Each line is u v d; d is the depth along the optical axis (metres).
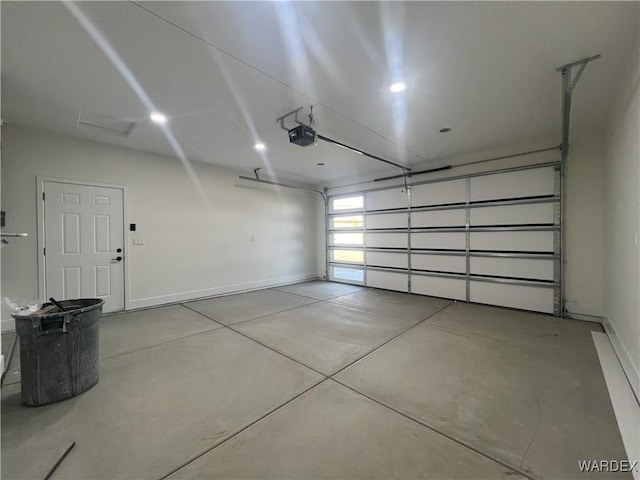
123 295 4.48
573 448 1.58
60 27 1.90
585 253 3.98
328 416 1.89
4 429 1.76
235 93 2.83
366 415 1.89
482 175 4.91
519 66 2.40
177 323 3.89
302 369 2.55
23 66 2.35
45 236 3.78
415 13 1.82
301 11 1.79
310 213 7.66
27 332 1.99
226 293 5.83
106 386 2.28
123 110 3.19
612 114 3.20
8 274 3.53
